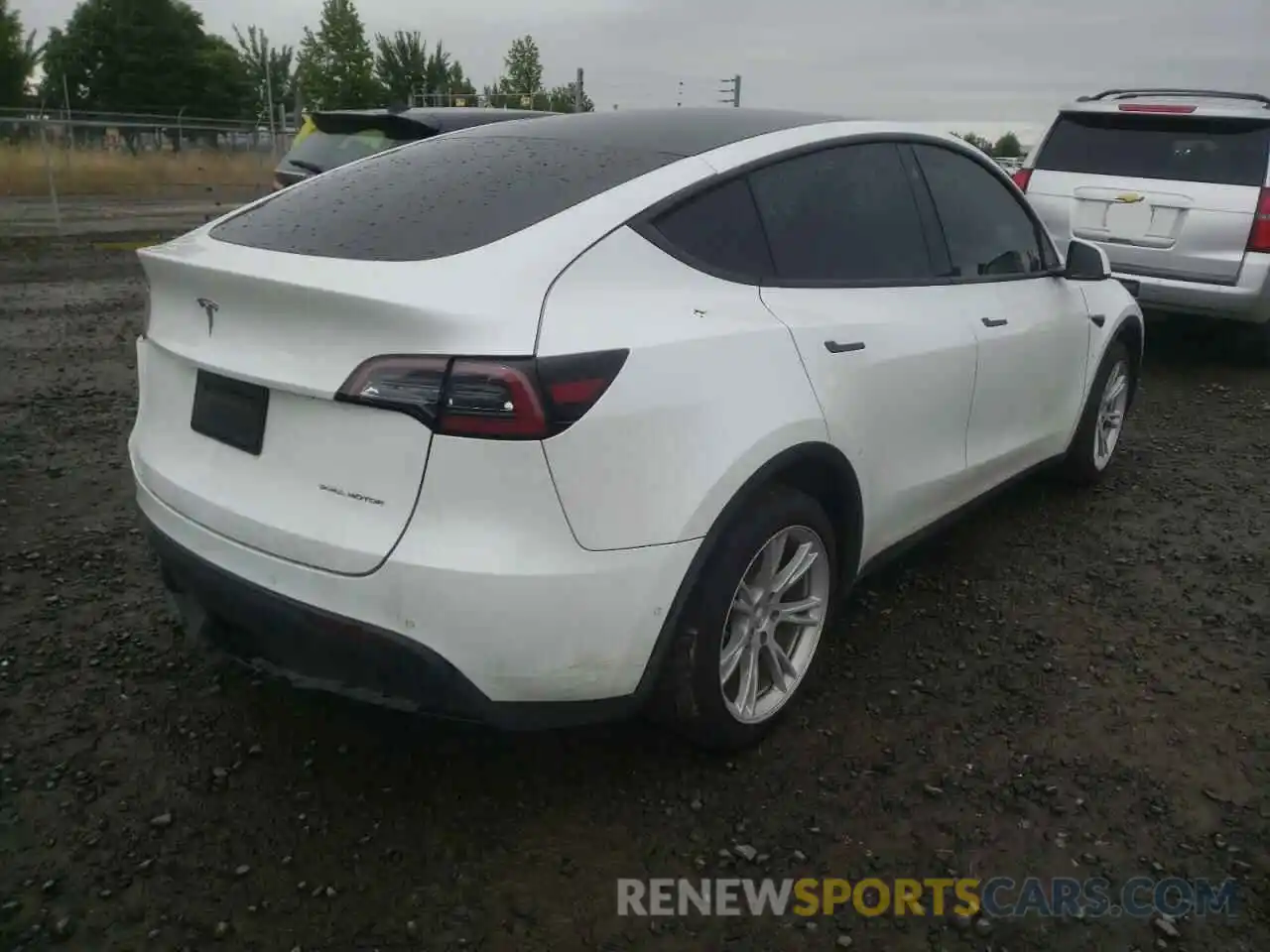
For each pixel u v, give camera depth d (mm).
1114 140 8031
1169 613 4109
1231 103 8062
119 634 3717
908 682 3561
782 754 3148
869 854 2766
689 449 2678
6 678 3418
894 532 3662
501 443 2396
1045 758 3168
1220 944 2504
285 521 2598
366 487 2492
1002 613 4074
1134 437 6461
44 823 2781
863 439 3287
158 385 3055
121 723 3217
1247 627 4008
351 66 44562
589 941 2469
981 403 3990
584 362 2488
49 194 20844
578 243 2695
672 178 2986
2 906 2502
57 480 5117
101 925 2463
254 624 2693
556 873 2670
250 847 2729
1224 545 4770
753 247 3109
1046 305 4453
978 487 4180
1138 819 2914
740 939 2486
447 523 2432
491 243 2656
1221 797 3014
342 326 2482
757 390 2865
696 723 2938
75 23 58594
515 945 2451
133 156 22125
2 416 6109
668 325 2717
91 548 4375
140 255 3064
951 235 3971
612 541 2557
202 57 59406
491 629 2457
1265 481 5676
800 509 3043
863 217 3547
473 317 2418
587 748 3154
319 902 2555
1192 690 3557
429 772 3039
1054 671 3654
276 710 3311
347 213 2992
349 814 2859
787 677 3234
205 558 2793
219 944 2426
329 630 2551
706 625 2816
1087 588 4305
